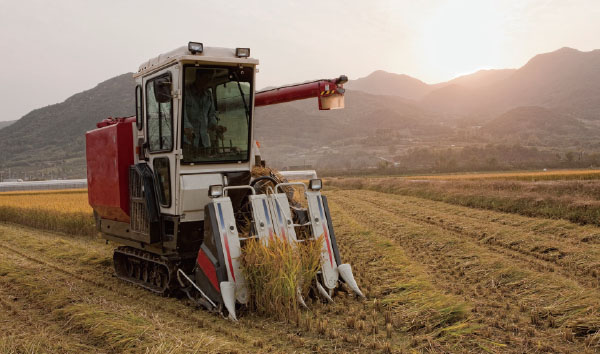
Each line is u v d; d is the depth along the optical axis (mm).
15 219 20859
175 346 4695
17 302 7281
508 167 125938
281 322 5867
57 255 11297
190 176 7250
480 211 17750
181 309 6707
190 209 7234
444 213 18078
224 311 6238
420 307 6062
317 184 7215
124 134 8375
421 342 5098
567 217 14219
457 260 9273
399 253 9859
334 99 9031
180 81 7055
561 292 6668
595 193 18438
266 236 6691
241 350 4863
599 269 8219
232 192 7527
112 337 5188
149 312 6391
